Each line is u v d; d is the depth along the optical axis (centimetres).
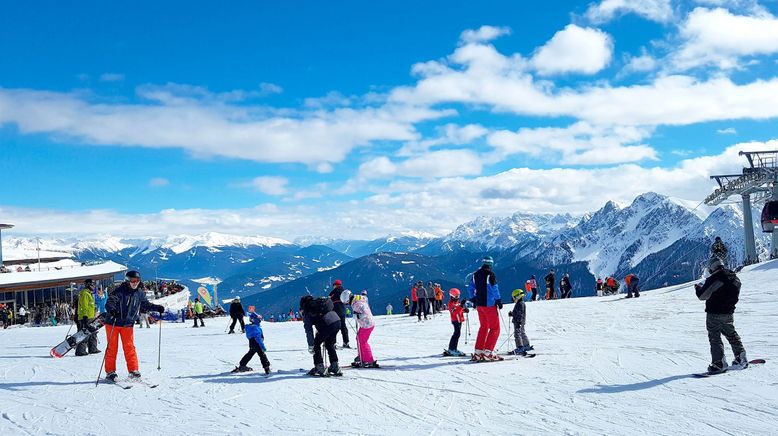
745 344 1198
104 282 6391
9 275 5384
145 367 1263
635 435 664
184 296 6931
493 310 1184
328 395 919
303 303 1083
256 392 955
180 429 743
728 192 4491
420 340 1666
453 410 809
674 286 3031
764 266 2766
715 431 667
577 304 2566
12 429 762
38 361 1409
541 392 891
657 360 1095
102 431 741
